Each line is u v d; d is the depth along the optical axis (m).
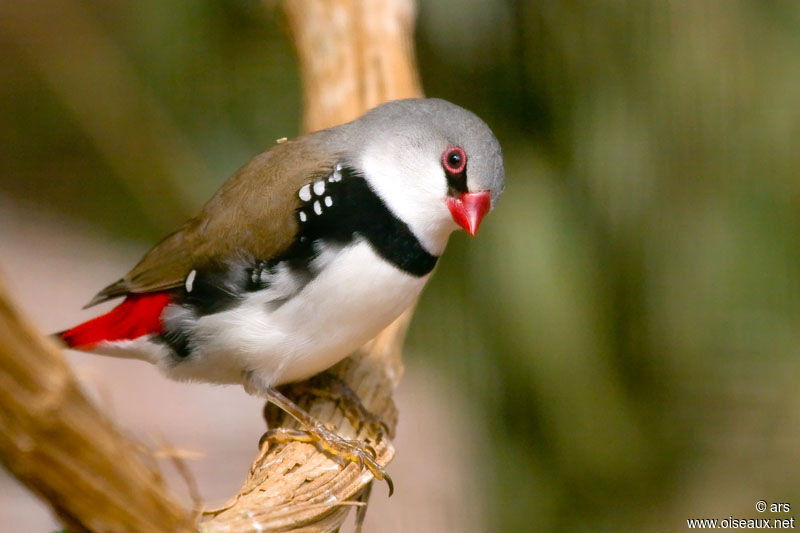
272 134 10.79
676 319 9.49
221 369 5.34
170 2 10.65
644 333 9.62
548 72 9.21
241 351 5.12
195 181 11.88
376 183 5.06
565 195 9.45
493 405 10.20
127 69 12.28
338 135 5.35
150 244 14.05
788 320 9.30
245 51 10.45
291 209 5.00
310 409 5.52
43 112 14.88
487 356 10.05
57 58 13.12
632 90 8.98
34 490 2.76
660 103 8.94
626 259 9.40
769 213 9.05
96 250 14.01
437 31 9.14
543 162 9.47
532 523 9.88
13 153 14.93
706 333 9.52
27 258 13.65
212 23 10.47
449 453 9.90
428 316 10.19
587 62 9.07
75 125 14.70
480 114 9.56
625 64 8.96
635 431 9.85
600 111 9.12
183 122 11.98
